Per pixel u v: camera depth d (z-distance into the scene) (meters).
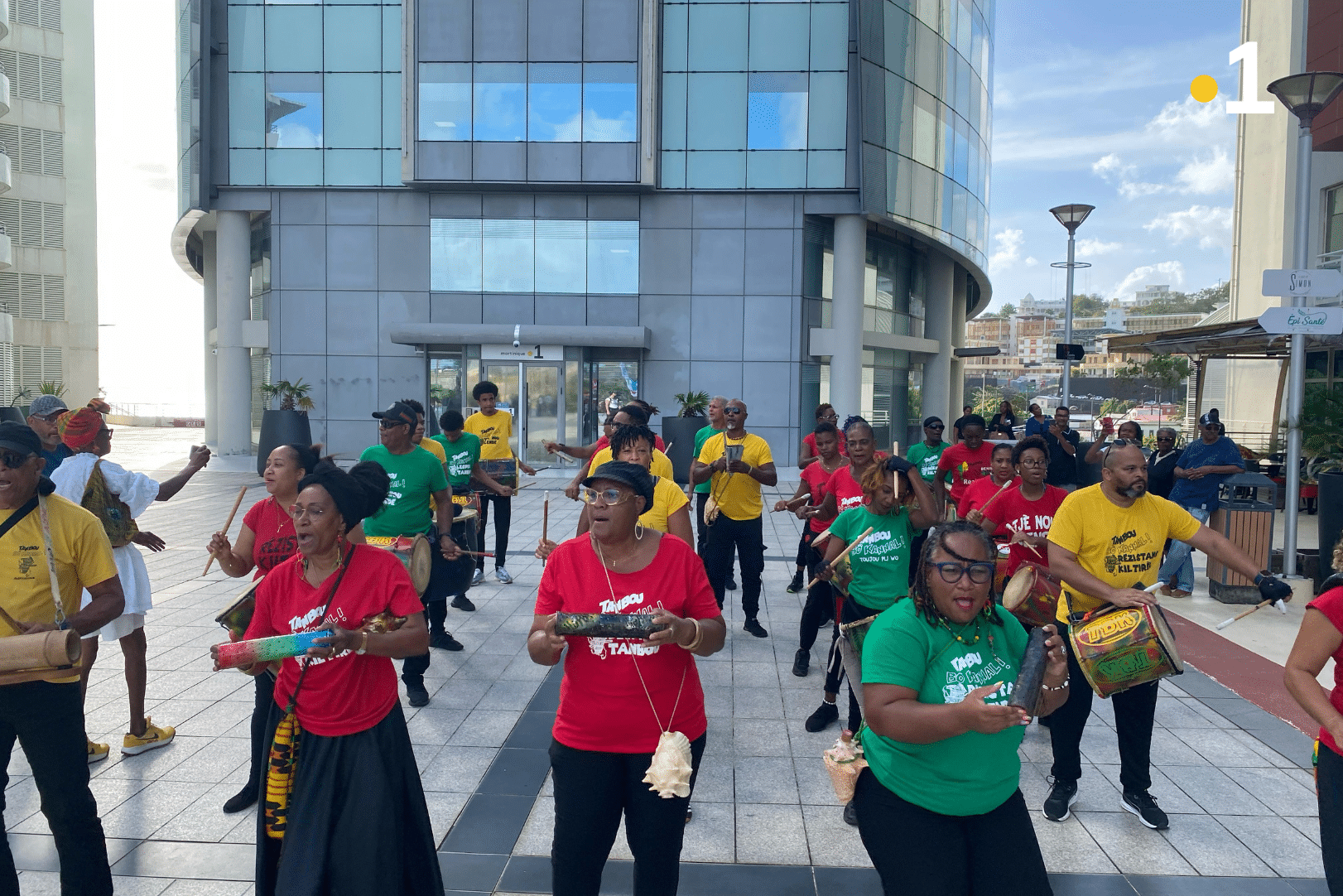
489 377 20.78
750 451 7.02
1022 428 21.75
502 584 9.08
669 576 2.86
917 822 2.48
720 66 20.62
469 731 5.19
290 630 2.95
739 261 20.89
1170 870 3.72
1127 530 3.81
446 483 5.93
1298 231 8.72
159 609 7.96
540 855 3.81
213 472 21.14
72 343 38.09
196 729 5.17
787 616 7.96
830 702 5.25
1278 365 23.19
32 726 3.02
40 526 3.13
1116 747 5.06
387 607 2.92
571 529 12.84
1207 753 4.93
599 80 20.25
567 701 2.86
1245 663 6.55
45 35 36.94
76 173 37.97
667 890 2.89
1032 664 2.37
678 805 2.81
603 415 21.27
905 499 4.74
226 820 4.09
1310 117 8.59
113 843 3.87
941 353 26.88
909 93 22.02
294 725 2.89
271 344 21.23
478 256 20.98
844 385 21.20
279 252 21.08
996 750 2.48
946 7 23.59
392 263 21.00
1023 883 2.45
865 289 23.50
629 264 20.98
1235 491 8.70
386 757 2.91
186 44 22.25
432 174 20.36
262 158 20.91
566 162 20.34
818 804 4.32
